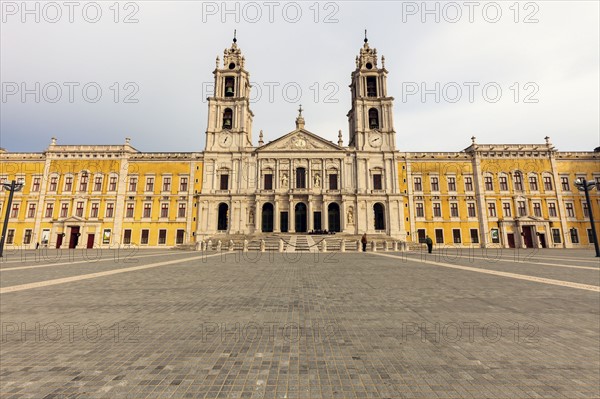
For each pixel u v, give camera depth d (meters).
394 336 5.47
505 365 4.33
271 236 45.81
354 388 3.71
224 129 53.56
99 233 49.00
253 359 4.52
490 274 13.50
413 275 13.23
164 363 4.37
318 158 52.06
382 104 54.28
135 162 51.69
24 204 49.94
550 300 8.22
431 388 3.71
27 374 4.02
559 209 49.06
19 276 12.76
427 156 51.88
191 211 50.50
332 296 8.75
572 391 3.63
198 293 9.16
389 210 50.03
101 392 3.58
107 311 7.07
